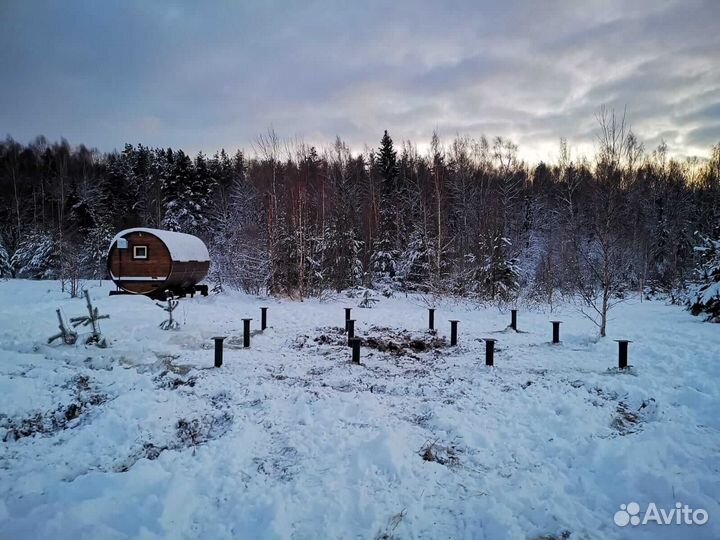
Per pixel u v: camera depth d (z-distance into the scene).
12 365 7.95
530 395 7.13
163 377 7.89
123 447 5.30
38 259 27.44
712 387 7.24
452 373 8.64
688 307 16.81
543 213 38.22
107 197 46.69
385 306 19.56
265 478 4.57
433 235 28.77
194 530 3.76
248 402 6.81
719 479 4.39
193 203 42.12
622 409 6.62
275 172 25.23
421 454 5.05
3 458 4.97
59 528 3.48
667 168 38.53
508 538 3.61
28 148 57.84
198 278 20.92
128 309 14.56
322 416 6.14
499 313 17.33
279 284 21.91
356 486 4.35
